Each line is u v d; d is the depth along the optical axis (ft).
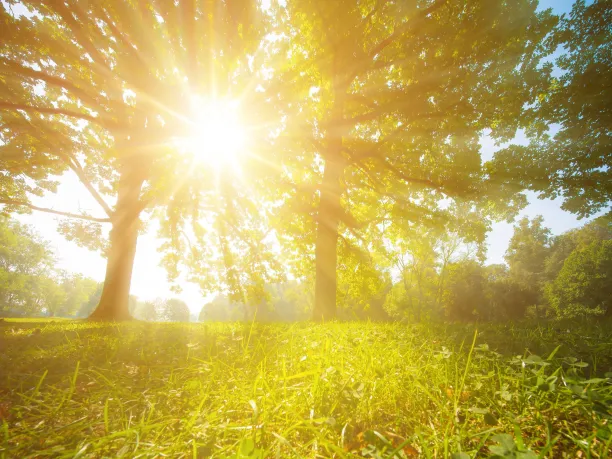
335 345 10.27
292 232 52.80
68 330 22.99
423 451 4.32
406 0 38.93
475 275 140.36
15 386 7.93
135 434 5.03
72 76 43.16
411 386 6.66
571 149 39.88
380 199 58.29
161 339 16.44
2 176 55.16
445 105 41.34
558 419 5.12
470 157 42.57
